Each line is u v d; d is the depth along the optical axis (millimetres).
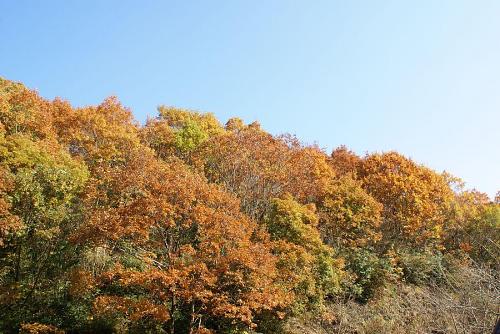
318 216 25531
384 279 25578
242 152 28094
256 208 26516
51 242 20125
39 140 23828
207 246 17625
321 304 22062
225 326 19484
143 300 16969
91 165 25781
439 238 32000
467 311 14102
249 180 27438
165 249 18453
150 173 18828
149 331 18984
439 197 32969
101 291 20547
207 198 18344
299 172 28062
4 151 20047
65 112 30062
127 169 19469
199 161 29609
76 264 20703
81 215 20422
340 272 23406
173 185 17844
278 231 22703
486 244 29500
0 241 17438
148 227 17469
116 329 18969
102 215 17797
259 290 18000
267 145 28766
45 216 18969
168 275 16375
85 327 19016
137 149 26250
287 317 20969
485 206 34688
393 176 31703
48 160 20828
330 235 27641
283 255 20422
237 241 17922
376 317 22656
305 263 20891
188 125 34812
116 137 27938
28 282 20094
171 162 25656
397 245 30953
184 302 18531
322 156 33625
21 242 19266
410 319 21922
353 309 23297
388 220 30906
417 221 30031
